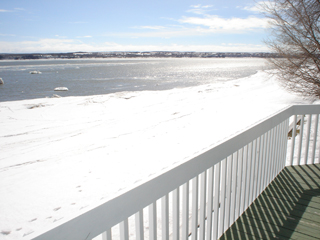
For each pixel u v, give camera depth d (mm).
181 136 8062
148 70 83062
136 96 17172
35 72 65438
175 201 1277
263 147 2500
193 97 16719
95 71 76438
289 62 11078
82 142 7926
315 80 10727
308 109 3309
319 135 6457
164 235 1229
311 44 10227
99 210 864
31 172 5590
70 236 774
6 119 11242
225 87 22109
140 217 1053
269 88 19344
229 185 1929
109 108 13562
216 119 10188
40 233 688
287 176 3139
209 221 1699
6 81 41281
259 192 2625
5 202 4191
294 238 1974
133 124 10109
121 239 997
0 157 6738
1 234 3297
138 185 1018
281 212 2340
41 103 14641
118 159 6203
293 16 10258
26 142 8117
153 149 6887
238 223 2170
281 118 2896
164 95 17625
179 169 1254
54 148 7398
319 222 2184
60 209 3932
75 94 24812
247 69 82688
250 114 10742
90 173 5379
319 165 3480
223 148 1676
